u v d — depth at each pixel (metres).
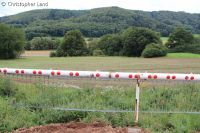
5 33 71.56
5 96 10.83
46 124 8.82
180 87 11.51
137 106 8.97
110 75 9.27
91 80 11.53
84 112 9.24
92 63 51.38
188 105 10.21
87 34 107.25
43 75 10.22
